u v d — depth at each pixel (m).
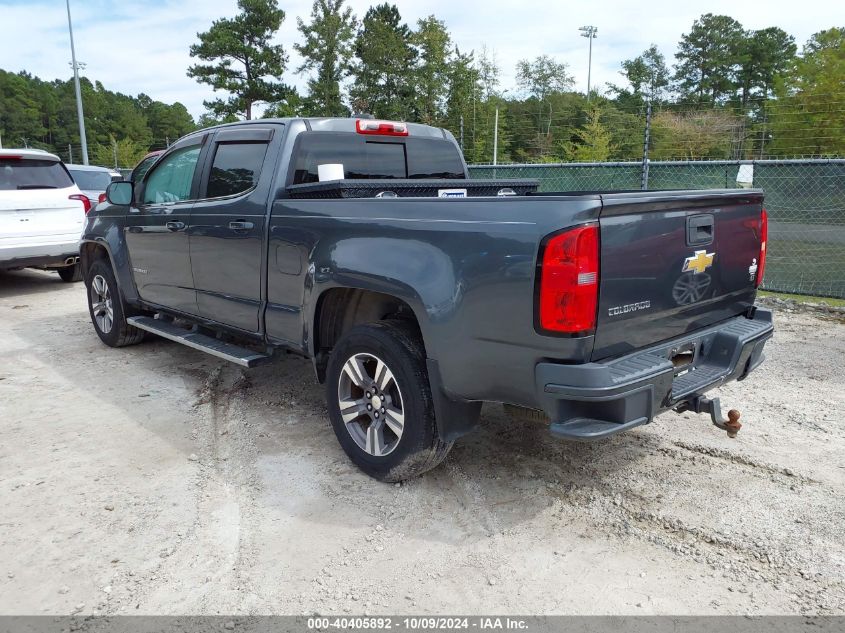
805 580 2.55
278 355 4.14
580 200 2.43
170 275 4.87
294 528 2.98
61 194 8.76
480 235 2.67
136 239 5.21
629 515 3.05
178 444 3.90
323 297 3.50
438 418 3.00
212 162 4.42
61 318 7.42
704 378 2.97
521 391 2.67
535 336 2.54
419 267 2.89
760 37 68.38
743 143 25.20
